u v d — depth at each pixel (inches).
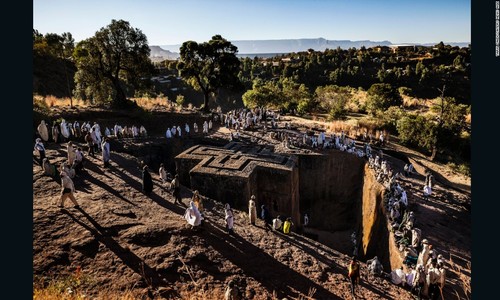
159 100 1823.3
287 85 2815.0
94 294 410.6
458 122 1797.5
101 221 549.0
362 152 1168.8
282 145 1227.2
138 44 1515.7
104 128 1304.1
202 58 1766.7
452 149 1533.0
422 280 487.2
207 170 878.4
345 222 1170.6
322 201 1175.6
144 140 1194.6
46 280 418.0
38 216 534.9
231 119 1557.6
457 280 534.6
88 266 455.2
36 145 756.0
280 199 931.3
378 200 877.8
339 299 470.9
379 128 1649.9
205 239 560.1
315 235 1091.9
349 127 1557.6
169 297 428.5
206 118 1617.9
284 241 620.4
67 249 475.8
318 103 2352.4
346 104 2443.4
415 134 1501.0
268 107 2236.7
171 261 487.2
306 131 1443.2
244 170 885.8
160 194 715.4
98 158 864.9
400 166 1182.3
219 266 502.6
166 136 1275.8
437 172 1250.6
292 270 526.3
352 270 479.8
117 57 1494.8
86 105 1457.9
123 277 445.4
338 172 1160.2
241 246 569.0
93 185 694.5
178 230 559.8
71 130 1051.9
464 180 1191.6
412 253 590.6
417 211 788.6
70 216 551.5
